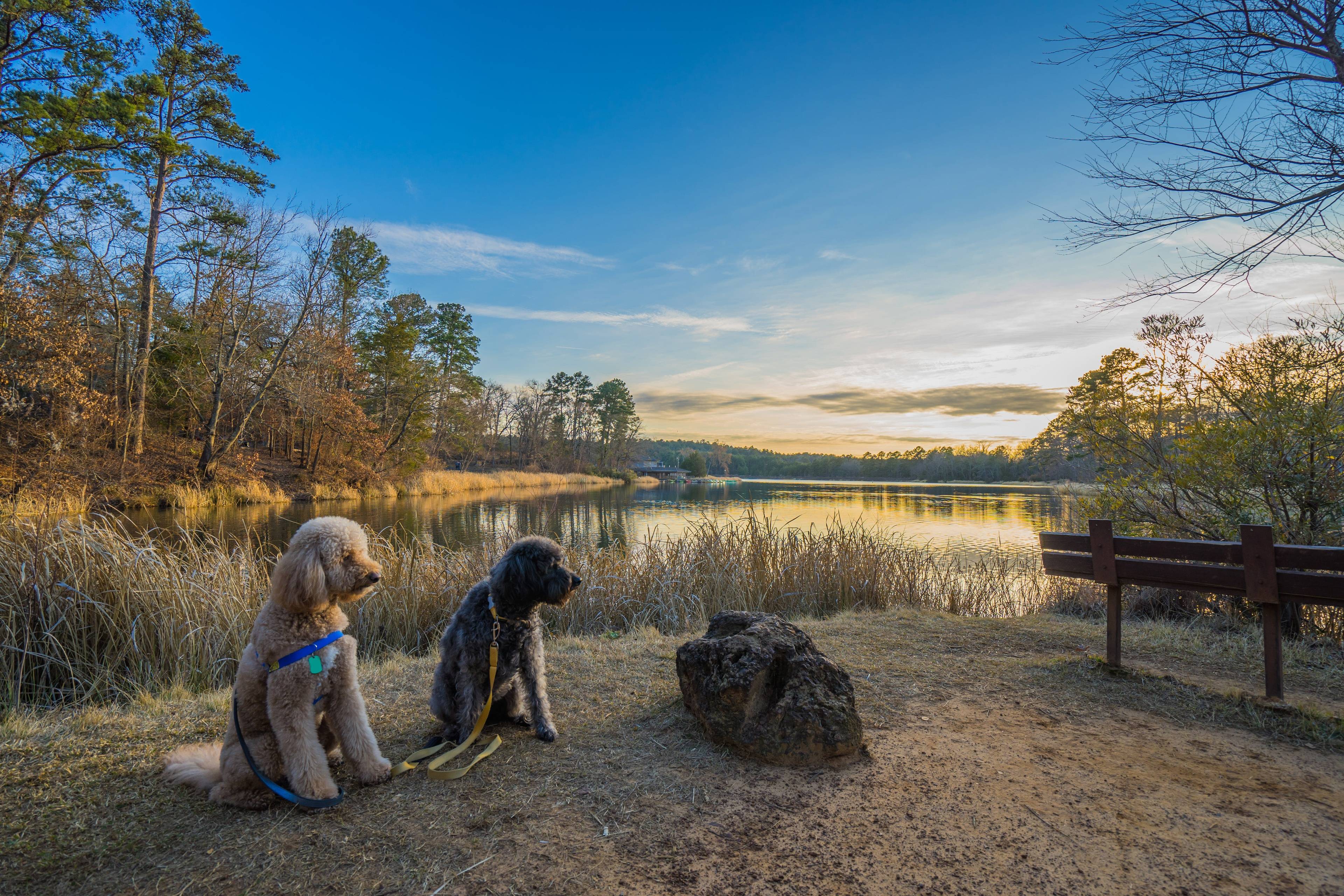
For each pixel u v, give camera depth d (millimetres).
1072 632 5684
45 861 2275
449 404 45469
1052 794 2732
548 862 2277
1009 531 19141
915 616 6586
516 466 72250
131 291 23859
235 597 5719
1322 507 6012
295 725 2627
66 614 4781
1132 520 7375
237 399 27500
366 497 31422
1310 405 6055
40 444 19000
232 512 21531
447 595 6871
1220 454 6410
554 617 6816
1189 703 3803
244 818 2574
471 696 3264
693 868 2240
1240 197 5129
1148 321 7426
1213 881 2143
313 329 29062
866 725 3535
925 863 2256
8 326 17453
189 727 3568
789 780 2900
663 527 20688
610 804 2697
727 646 3393
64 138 17312
